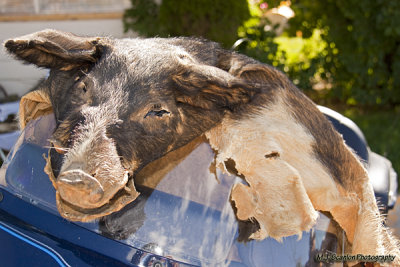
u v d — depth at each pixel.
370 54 4.67
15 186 1.68
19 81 3.65
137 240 1.55
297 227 1.66
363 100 4.84
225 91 1.68
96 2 4.60
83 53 1.73
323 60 4.80
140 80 1.68
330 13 4.74
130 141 1.62
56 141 1.60
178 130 1.72
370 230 1.82
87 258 1.52
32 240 1.56
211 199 1.65
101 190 1.45
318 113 1.89
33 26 4.42
